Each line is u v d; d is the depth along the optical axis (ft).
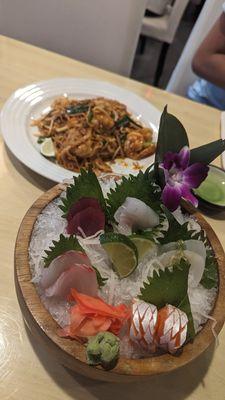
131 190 1.08
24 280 0.86
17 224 1.24
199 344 0.86
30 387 0.91
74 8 2.31
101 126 1.66
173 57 5.11
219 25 2.30
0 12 2.36
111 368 0.78
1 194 1.32
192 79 2.70
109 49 2.47
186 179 1.07
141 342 0.84
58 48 2.52
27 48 1.98
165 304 0.92
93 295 0.90
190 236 1.01
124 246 0.93
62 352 0.78
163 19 3.98
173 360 0.82
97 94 1.83
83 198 1.00
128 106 1.83
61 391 0.93
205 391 0.99
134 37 2.39
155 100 1.95
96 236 1.01
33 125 1.60
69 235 0.96
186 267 0.87
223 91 2.49
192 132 1.81
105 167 1.59
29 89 1.70
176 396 0.97
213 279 0.99
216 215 1.49
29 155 1.42
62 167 1.48
